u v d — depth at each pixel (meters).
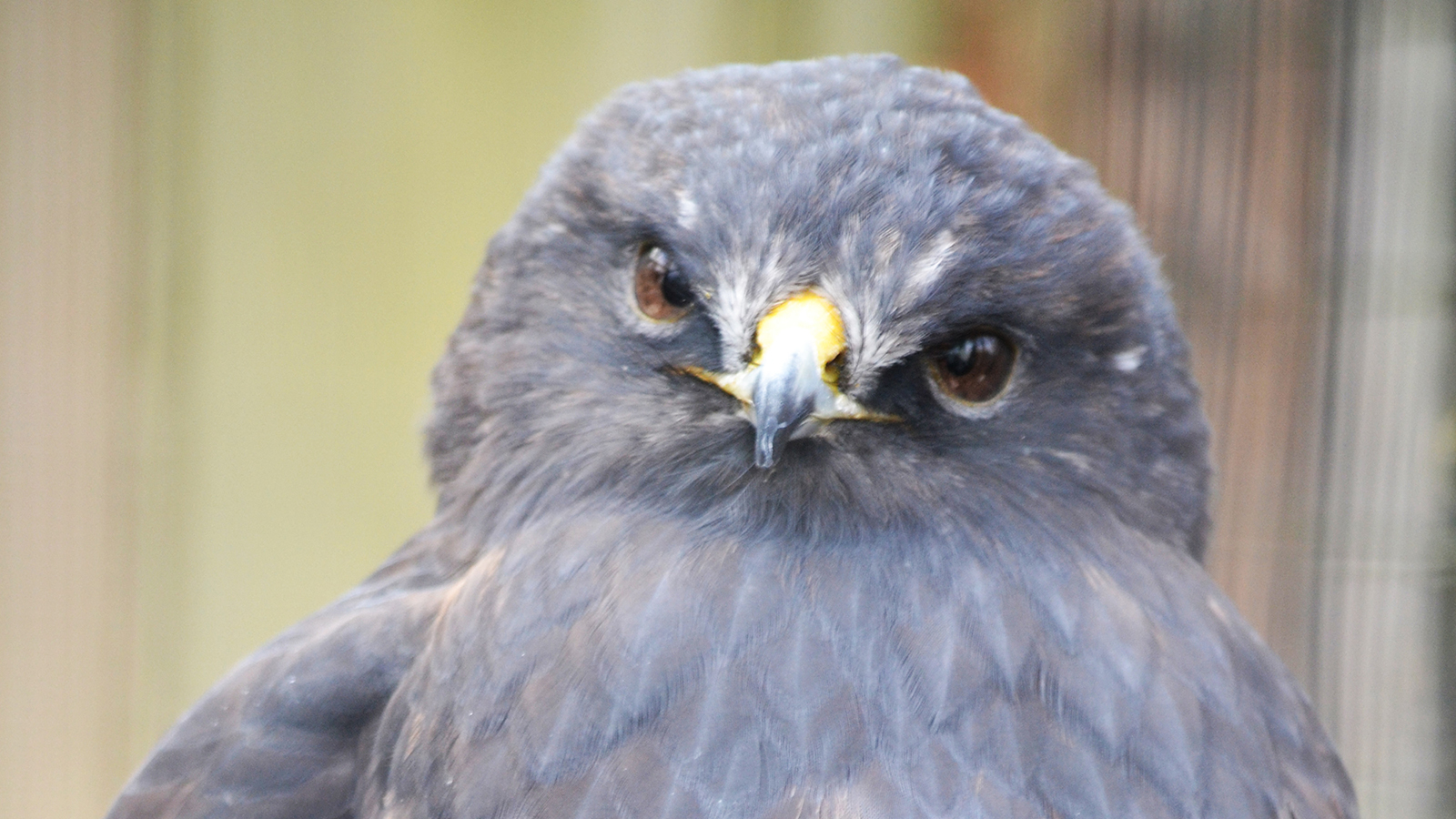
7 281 1.81
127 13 1.81
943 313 1.62
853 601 1.61
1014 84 1.77
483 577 1.62
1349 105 1.75
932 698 1.60
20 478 1.82
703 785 1.59
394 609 1.63
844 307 1.62
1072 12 1.76
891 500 1.62
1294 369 1.75
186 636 1.82
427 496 1.82
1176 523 1.64
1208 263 1.76
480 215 1.82
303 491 1.82
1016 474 1.63
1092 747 1.60
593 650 1.60
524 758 1.60
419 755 1.61
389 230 1.82
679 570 1.61
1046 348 1.63
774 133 1.63
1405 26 1.75
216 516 1.82
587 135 1.65
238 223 1.82
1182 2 1.76
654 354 1.63
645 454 1.63
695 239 1.63
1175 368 1.65
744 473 1.63
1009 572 1.62
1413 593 1.75
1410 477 1.75
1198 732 1.60
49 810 1.82
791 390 1.62
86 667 1.82
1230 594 1.76
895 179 1.63
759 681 1.60
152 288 1.81
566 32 1.82
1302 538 1.76
